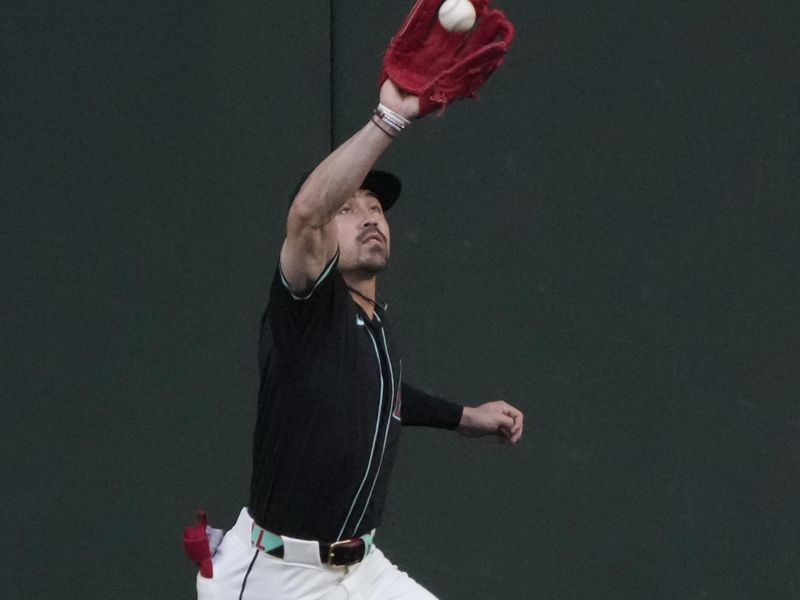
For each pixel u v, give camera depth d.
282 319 13.44
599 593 20.75
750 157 21.47
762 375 21.33
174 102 19.64
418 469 20.41
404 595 14.91
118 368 19.34
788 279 21.47
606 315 20.97
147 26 19.58
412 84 12.05
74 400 19.22
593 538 20.78
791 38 21.67
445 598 20.30
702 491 21.09
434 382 20.41
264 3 19.89
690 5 21.39
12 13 19.28
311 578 14.27
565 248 20.91
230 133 19.75
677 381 21.12
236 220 19.73
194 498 19.45
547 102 20.94
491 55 12.02
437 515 20.39
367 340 14.19
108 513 19.23
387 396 14.31
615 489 20.88
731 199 21.39
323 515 14.10
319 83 20.03
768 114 21.55
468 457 20.55
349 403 13.89
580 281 20.92
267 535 14.30
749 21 21.56
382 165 20.50
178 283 19.56
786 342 21.41
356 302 14.52
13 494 19.02
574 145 20.98
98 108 19.42
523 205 20.81
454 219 20.64
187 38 19.67
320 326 13.62
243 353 19.69
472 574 20.42
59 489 19.12
